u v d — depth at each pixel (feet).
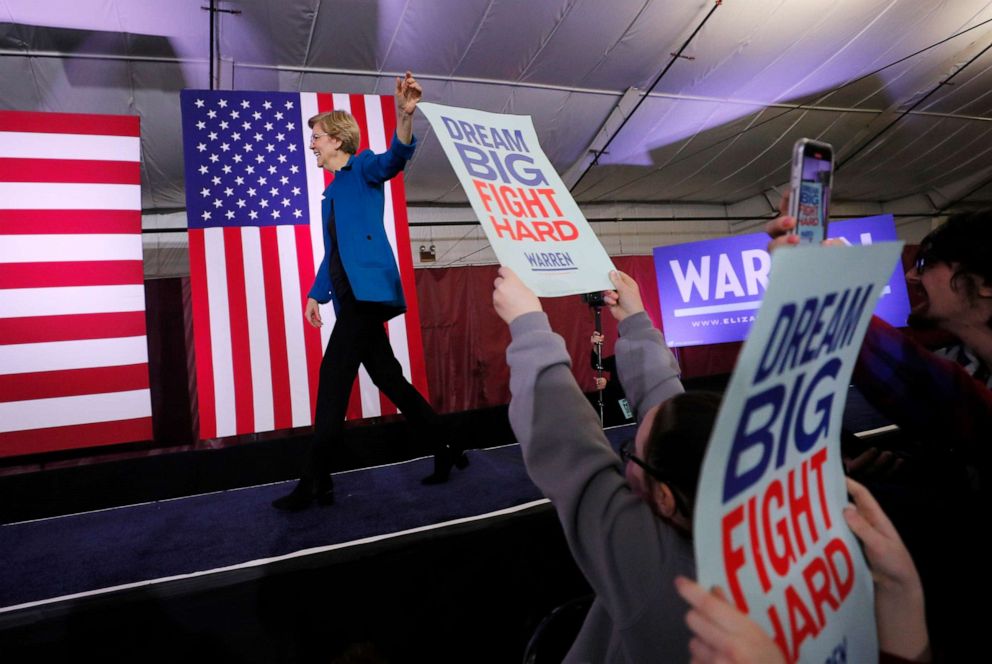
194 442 12.37
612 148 21.22
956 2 16.06
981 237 2.57
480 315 15.64
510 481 7.32
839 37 16.70
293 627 4.78
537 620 5.64
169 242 22.66
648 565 1.85
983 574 2.99
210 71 13.88
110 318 8.52
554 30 14.80
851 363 1.67
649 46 16.03
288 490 8.60
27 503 10.03
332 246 6.64
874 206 34.37
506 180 2.83
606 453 2.13
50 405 8.18
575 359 15.94
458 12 13.61
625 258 18.06
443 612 5.28
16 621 4.22
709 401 1.90
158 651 4.42
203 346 8.69
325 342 9.21
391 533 5.44
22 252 8.20
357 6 12.91
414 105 4.91
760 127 21.86
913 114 22.72
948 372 2.99
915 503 3.33
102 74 14.05
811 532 1.56
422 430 7.33
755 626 1.14
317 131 7.01
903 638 1.81
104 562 5.35
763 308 1.10
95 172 8.59
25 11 11.95
